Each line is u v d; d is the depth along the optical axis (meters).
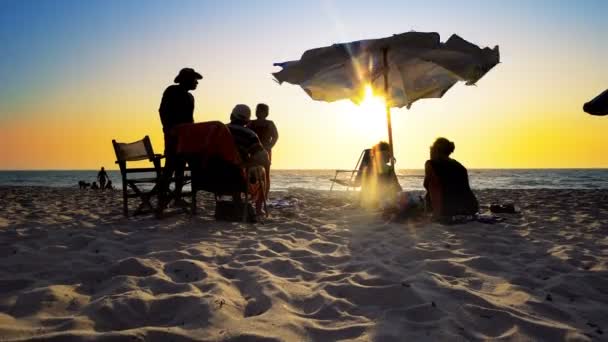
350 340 1.86
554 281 2.76
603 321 2.11
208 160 5.28
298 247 3.97
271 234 4.63
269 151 6.22
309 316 2.19
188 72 5.70
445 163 5.49
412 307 2.25
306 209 7.40
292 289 2.59
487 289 2.67
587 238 4.38
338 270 3.15
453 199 5.34
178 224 5.14
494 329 2.01
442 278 2.87
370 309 2.29
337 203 8.65
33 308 2.18
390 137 7.30
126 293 2.37
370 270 3.06
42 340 1.73
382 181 7.21
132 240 4.08
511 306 2.31
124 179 5.66
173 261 3.16
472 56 6.68
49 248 3.57
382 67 6.93
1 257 3.31
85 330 1.90
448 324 2.02
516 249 3.87
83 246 3.83
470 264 3.25
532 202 9.20
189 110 5.72
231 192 5.41
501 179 47.41
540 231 4.84
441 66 6.92
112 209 7.14
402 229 4.98
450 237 4.43
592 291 2.58
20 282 2.64
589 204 8.48
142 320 2.10
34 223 5.17
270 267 3.17
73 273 2.88
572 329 1.95
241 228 5.01
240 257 3.47
